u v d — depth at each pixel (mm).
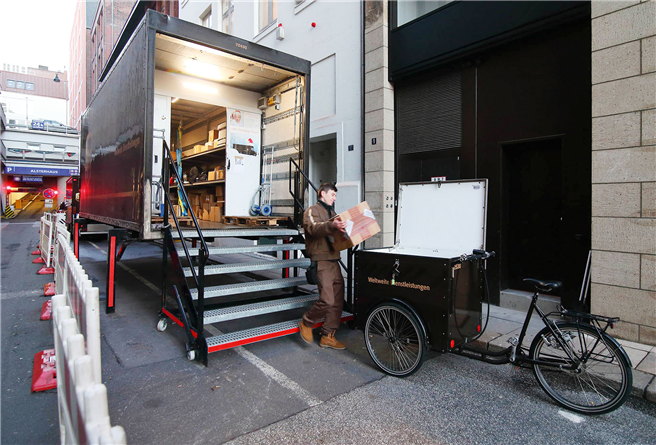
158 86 5742
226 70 5695
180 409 2809
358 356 3859
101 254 10477
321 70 7992
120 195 5211
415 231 4289
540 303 4984
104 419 1238
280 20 9055
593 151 4066
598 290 4035
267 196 6598
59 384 1919
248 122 6598
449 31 5828
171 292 6000
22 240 14305
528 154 5387
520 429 2594
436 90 6254
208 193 7793
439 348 3119
